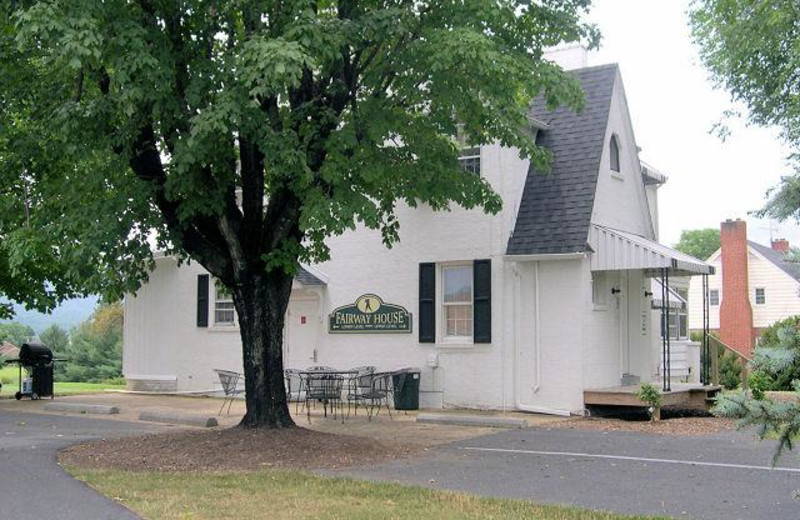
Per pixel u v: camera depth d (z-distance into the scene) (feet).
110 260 39.09
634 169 66.95
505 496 30.19
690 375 74.54
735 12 62.18
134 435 46.47
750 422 19.79
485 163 60.34
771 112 62.64
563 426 51.34
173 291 75.46
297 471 34.71
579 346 56.49
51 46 34.45
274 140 36.01
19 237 40.19
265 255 40.27
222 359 72.18
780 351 19.38
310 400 60.70
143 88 34.78
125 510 27.27
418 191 43.62
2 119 42.32
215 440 40.45
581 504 28.91
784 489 31.55
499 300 59.31
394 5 39.73
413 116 43.80
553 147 61.21
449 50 36.47
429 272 62.28
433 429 50.16
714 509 28.17
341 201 38.06
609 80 62.69
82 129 37.19
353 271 65.77
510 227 59.47
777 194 20.58
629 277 64.44
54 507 27.63
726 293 137.28
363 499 29.32
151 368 76.13
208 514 26.91
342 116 41.88
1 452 39.65
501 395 58.85
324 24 37.24
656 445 42.91
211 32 39.55
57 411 61.77
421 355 62.23
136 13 37.40
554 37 43.45
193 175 37.91
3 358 109.29
